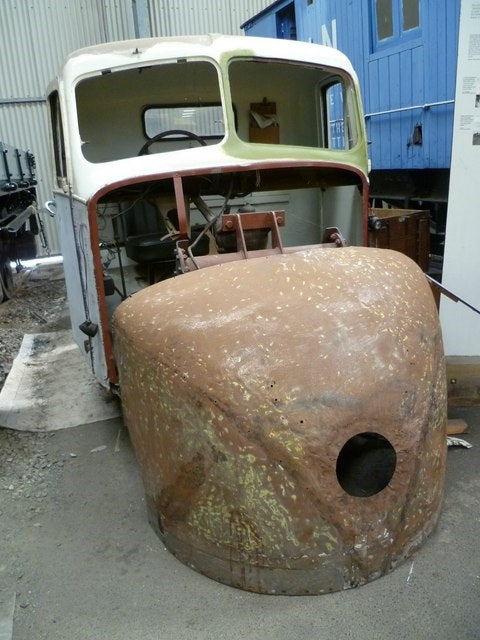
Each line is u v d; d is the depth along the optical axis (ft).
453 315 10.69
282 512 5.90
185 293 6.68
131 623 6.20
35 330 18.57
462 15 9.39
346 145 10.89
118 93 12.07
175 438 6.30
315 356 5.87
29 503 8.68
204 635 5.96
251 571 6.32
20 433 10.94
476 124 9.80
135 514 8.23
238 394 5.80
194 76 11.68
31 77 31.53
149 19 32.30
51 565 7.23
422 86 15.48
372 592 6.30
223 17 33.30
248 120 12.76
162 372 6.23
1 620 6.33
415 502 6.47
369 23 17.44
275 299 6.26
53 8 30.83
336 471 6.21
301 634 5.87
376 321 6.24
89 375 13.57
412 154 16.31
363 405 5.84
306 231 12.38
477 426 10.07
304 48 9.97
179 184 8.66
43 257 33.27
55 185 11.88
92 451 10.17
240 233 8.20
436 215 17.12
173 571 6.93
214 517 6.32
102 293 8.91
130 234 12.13
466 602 6.12
